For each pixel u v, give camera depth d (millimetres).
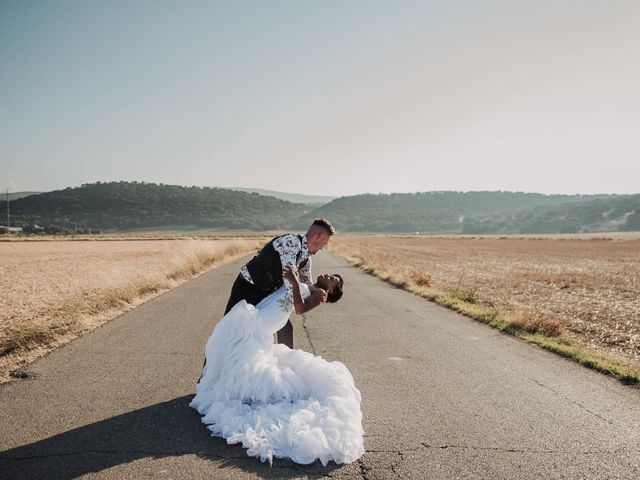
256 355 4488
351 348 7555
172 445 3793
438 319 10672
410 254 48875
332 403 4180
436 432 4250
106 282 13930
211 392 4508
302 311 4711
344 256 40406
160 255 36875
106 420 4270
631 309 13906
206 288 15242
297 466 3537
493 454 3824
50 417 4305
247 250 47312
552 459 3764
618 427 4492
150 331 8352
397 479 3373
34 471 3301
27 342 7117
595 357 7332
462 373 6270
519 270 29109
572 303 15039
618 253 56000
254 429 3910
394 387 5555
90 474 3277
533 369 6590
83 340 7586
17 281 17719
